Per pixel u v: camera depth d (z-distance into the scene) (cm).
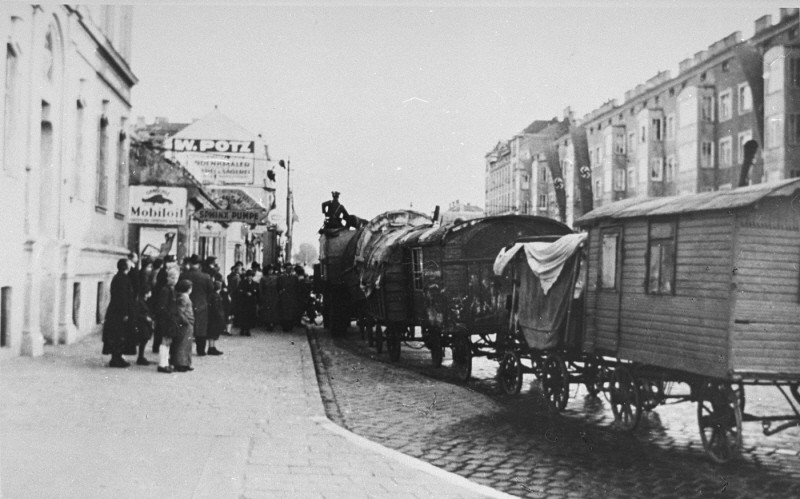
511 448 903
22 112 1462
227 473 697
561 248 1150
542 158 6631
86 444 785
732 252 817
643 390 970
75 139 1831
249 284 2348
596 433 1002
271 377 1380
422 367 1781
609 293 1033
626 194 5112
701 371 851
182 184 2453
